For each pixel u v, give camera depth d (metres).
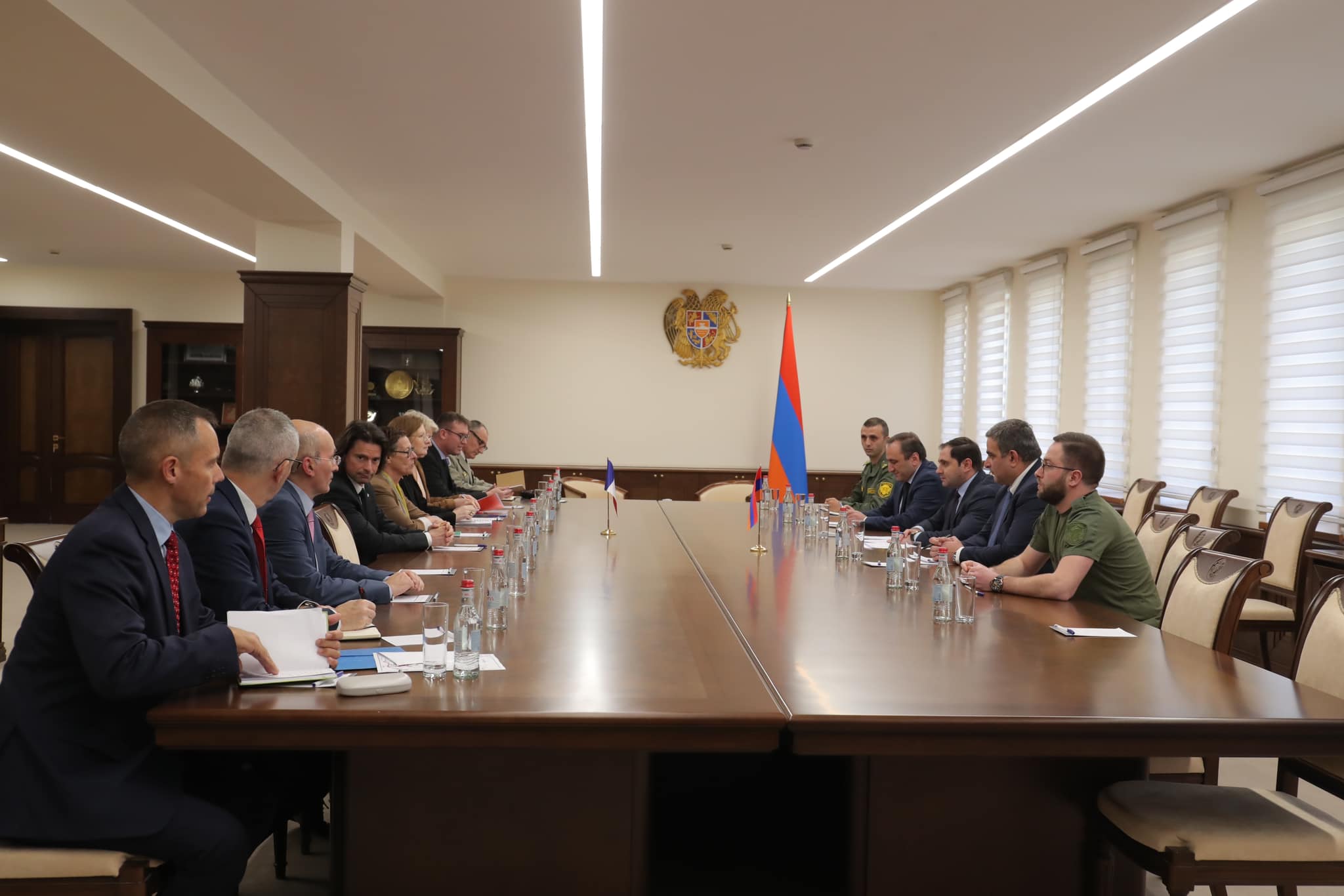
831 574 3.51
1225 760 3.77
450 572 3.36
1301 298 5.28
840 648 2.34
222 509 2.34
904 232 7.13
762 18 3.46
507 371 9.88
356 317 6.26
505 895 1.99
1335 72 3.90
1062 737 1.81
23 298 9.52
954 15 3.40
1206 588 2.84
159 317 9.62
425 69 4.03
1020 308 8.42
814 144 4.95
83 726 1.81
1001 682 2.05
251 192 5.37
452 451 6.85
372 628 2.37
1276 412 5.49
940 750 1.80
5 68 3.51
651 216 6.70
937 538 3.89
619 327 9.93
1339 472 5.02
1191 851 1.90
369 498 4.11
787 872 2.52
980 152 5.03
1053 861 2.14
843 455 10.07
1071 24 3.47
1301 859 1.90
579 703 1.82
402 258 7.79
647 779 2.02
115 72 3.54
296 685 1.90
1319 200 5.12
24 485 9.75
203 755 2.10
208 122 4.12
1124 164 5.27
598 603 2.83
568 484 7.98
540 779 1.99
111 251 8.48
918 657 2.26
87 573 1.78
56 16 3.04
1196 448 6.19
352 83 4.21
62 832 1.76
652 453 9.97
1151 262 6.67
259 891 2.45
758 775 2.91
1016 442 3.92
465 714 1.73
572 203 6.37
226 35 3.72
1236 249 5.83
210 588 2.30
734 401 10.00
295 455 2.49
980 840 2.12
